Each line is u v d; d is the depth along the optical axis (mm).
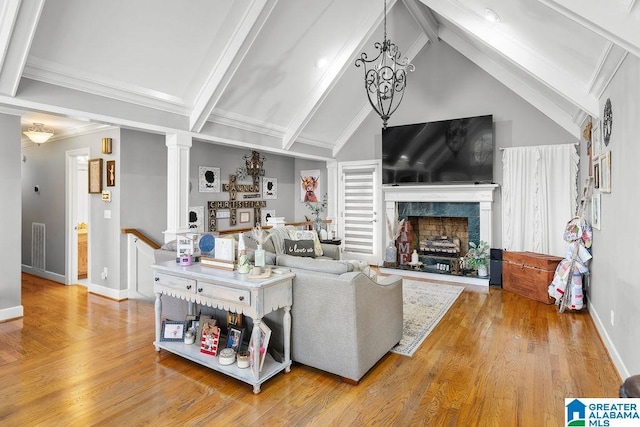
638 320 2326
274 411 2189
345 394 2387
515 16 3041
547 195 5078
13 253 3850
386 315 2900
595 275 3760
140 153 4785
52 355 2951
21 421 2070
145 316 3947
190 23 3412
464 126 5602
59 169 5496
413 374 2652
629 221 2531
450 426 2039
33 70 2914
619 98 2762
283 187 7566
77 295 4840
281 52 4340
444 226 6301
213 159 6000
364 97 6379
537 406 2232
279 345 2818
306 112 5469
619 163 2775
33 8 2516
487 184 5449
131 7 2992
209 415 2146
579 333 3445
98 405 2242
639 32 1959
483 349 3082
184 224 4246
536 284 4516
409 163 6094
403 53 5965
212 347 2768
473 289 5098
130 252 4621
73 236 5445
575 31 2646
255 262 2678
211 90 4016
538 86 4777
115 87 3455
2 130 3762
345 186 7117
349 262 2740
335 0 4176
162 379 2574
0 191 3760
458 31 5504
